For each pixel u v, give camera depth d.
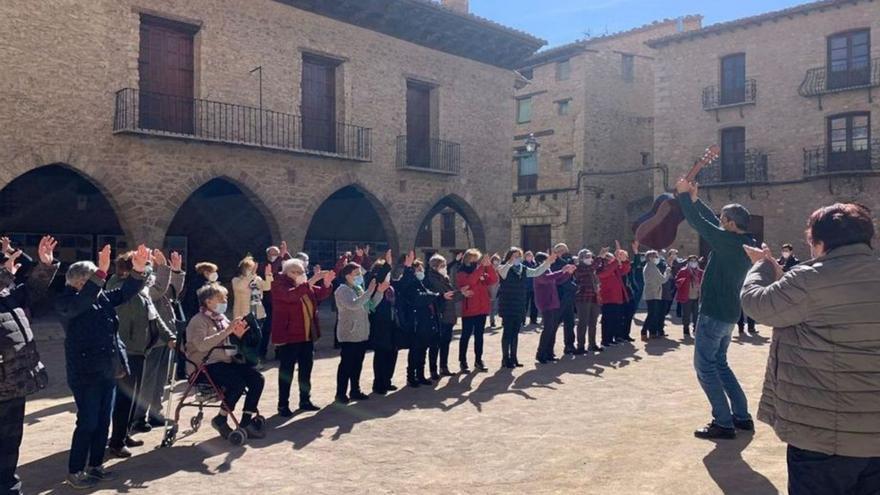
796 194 23.31
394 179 19.16
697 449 5.66
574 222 28.50
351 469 5.49
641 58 30.23
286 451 6.01
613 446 5.91
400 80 19.34
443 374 9.56
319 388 8.84
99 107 13.81
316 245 22.62
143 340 6.12
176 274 7.26
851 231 2.82
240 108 15.91
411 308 8.74
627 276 12.77
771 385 3.14
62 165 13.52
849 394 2.70
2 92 12.64
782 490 4.62
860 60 22.22
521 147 30.92
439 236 32.44
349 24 18.16
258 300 10.26
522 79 24.06
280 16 16.72
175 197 14.85
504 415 7.23
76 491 5.03
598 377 9.33
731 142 25.08
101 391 5.23
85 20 13.64
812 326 2.81
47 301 17.36
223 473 5.42
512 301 10.13
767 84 24.03
